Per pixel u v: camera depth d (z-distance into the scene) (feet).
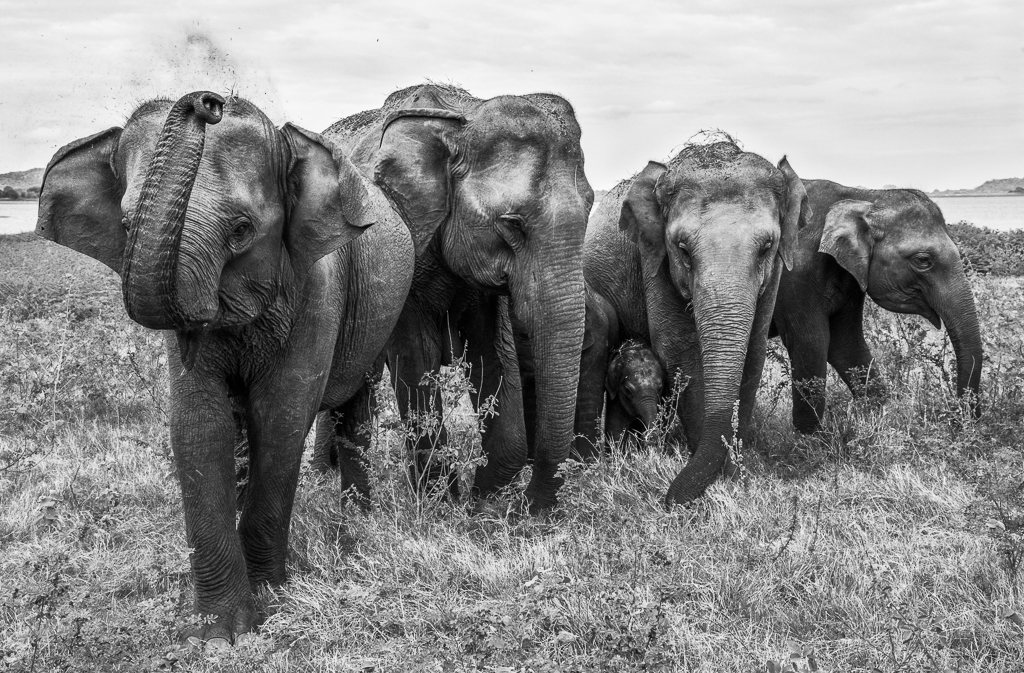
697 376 25.50
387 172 21.84
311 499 21.17
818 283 29.40
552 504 21.50
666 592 15.44
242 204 13.91
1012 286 44.75
